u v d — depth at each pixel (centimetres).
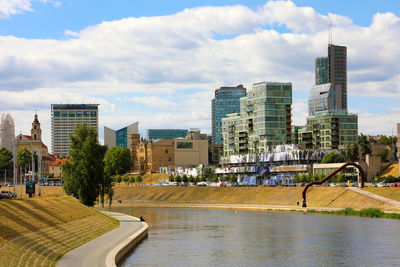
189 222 15925
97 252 8406
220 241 11575
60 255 8069
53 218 10212
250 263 8988
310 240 11456
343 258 9344
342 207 18062
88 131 16075
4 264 6519
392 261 9038
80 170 15262
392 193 17500
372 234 12094
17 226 8500
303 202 19238
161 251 10138
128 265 8675
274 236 12244
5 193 17000
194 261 9119
